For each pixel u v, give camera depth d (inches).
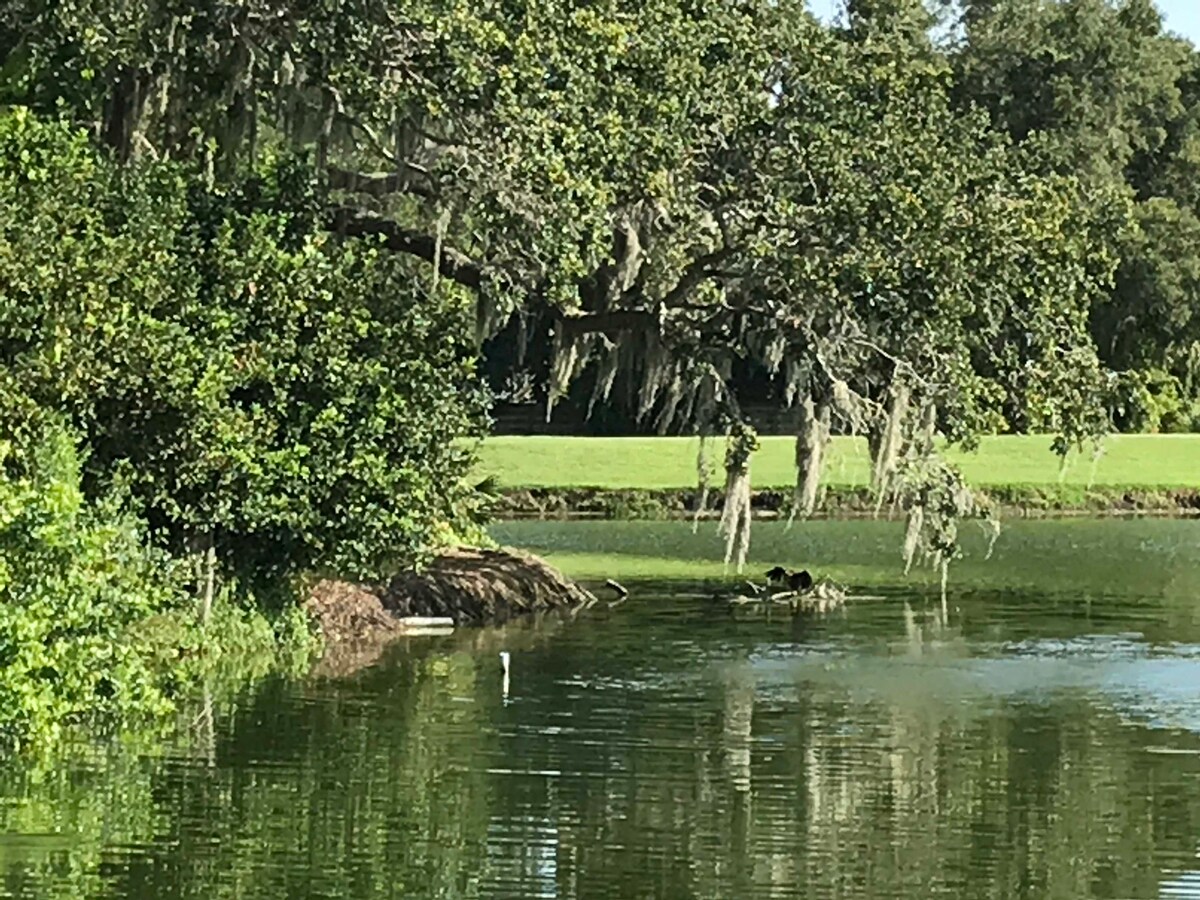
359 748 783.1
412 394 1043.9
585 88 999.0
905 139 1103.6
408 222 1255.5
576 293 1071.0
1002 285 1115.9
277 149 1162.6
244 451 969.5
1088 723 861.2
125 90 1103.6
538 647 1101.1
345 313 1022.4
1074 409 1147.3
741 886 592.4
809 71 1107.3
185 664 963.3
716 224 1141.1
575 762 764.0
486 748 786.8
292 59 1039.6
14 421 857.5
